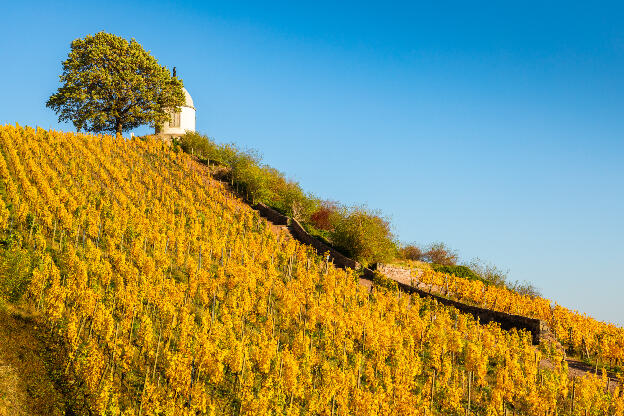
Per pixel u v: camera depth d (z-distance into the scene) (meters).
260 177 62.56
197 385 21.48
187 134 72.31
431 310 40.28
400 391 25.19
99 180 50.34
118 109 70.31
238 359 23.77
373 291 41.91
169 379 22.69
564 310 40.91
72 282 26.97
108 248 34.50
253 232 49.50
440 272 51.06
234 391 23.84
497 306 43.59
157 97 72.88
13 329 23.48
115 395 19.69
